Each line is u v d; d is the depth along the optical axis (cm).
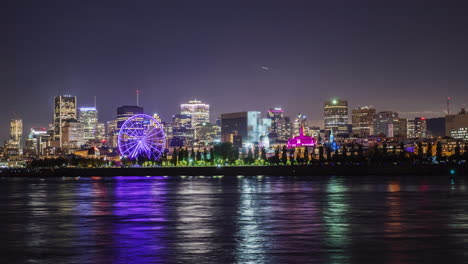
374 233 9638
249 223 11250
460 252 7750
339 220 11675
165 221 11712
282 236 9344
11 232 10156
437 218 11950
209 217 12456
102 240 9038
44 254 7819
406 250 7931
